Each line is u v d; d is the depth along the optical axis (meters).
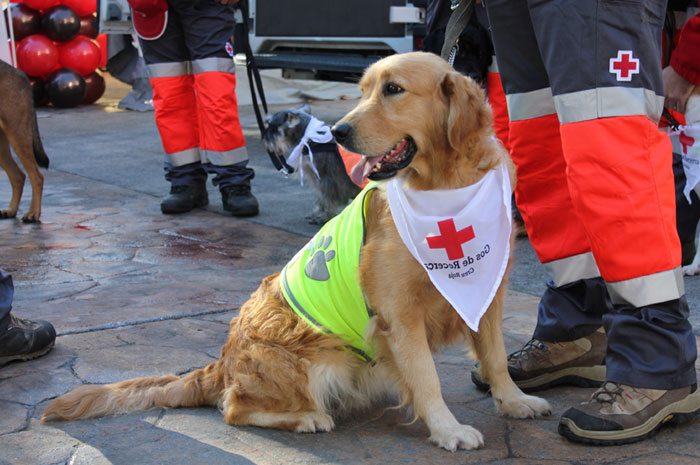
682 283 2.31
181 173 6.25
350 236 2.56
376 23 8.26
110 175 7.91
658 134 2.26
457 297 2.39
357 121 2.46
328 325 2.54
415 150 2.49
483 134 2.42
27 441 2.46
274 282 2.78
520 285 4.21
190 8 5.64
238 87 12.60
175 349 3.30
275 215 6.17
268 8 9.44
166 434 2.52
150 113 12.35
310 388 2.55
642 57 2.22
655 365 2.31
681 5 3.96
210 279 4.45
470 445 2.35
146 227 5.79
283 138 6.10
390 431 2.56
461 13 2.99
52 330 3.31
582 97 2.22
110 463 2.30
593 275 2.73
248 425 2.60
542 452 2.31
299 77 9.96
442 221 2.34
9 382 2.96
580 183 2.27
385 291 2.44
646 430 2.31
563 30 2.23
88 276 4.52
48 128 10.88
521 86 2.69
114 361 3.17
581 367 2.83
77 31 12.60
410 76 2.45
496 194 2.42
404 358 2.45
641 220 2.22
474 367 2.97
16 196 6.22
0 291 3.12
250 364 2.56
